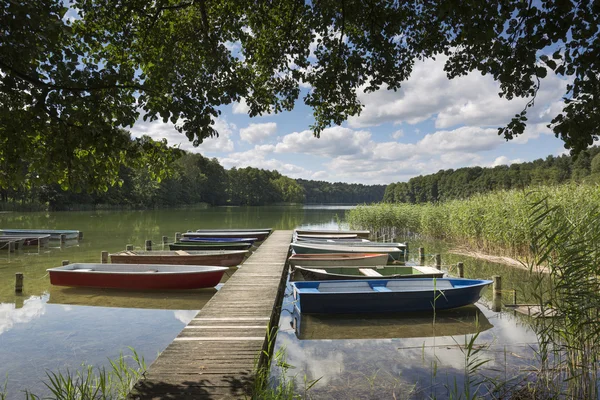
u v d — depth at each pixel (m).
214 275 9.65
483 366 5.23
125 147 4.78
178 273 9.42
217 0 6.05
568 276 4.01
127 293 9.38
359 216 22.72
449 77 5.54
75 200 46.69
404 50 6.03
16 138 4.21
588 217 4.33
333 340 6.39
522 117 3.89
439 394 4.51
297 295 7.84
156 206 58.69
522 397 4.23
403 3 5.42
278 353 5.14
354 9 5.15
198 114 4.33
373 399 4.39
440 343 6.20
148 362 5.44
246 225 28.61
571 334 4.05
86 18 5.56
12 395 4.52
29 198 40.34
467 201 17.66
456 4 3.45
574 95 3.61
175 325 7.09
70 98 4.07
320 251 14.13
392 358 5.59
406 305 7.68
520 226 12.11
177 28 6.27
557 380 4.38
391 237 21.12
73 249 15.88
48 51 4.00
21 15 3.39
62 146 4.38
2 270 11.83
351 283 8.37
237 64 6.38
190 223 29.75
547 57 3.49
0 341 6.25
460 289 7.68
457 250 15.99
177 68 4.73
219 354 4.86
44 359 5.55
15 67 3.92
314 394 4.53
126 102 4.69
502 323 7.16
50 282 9.80
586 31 3.36
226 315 6.44
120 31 5.80
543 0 3.35
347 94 5.91
